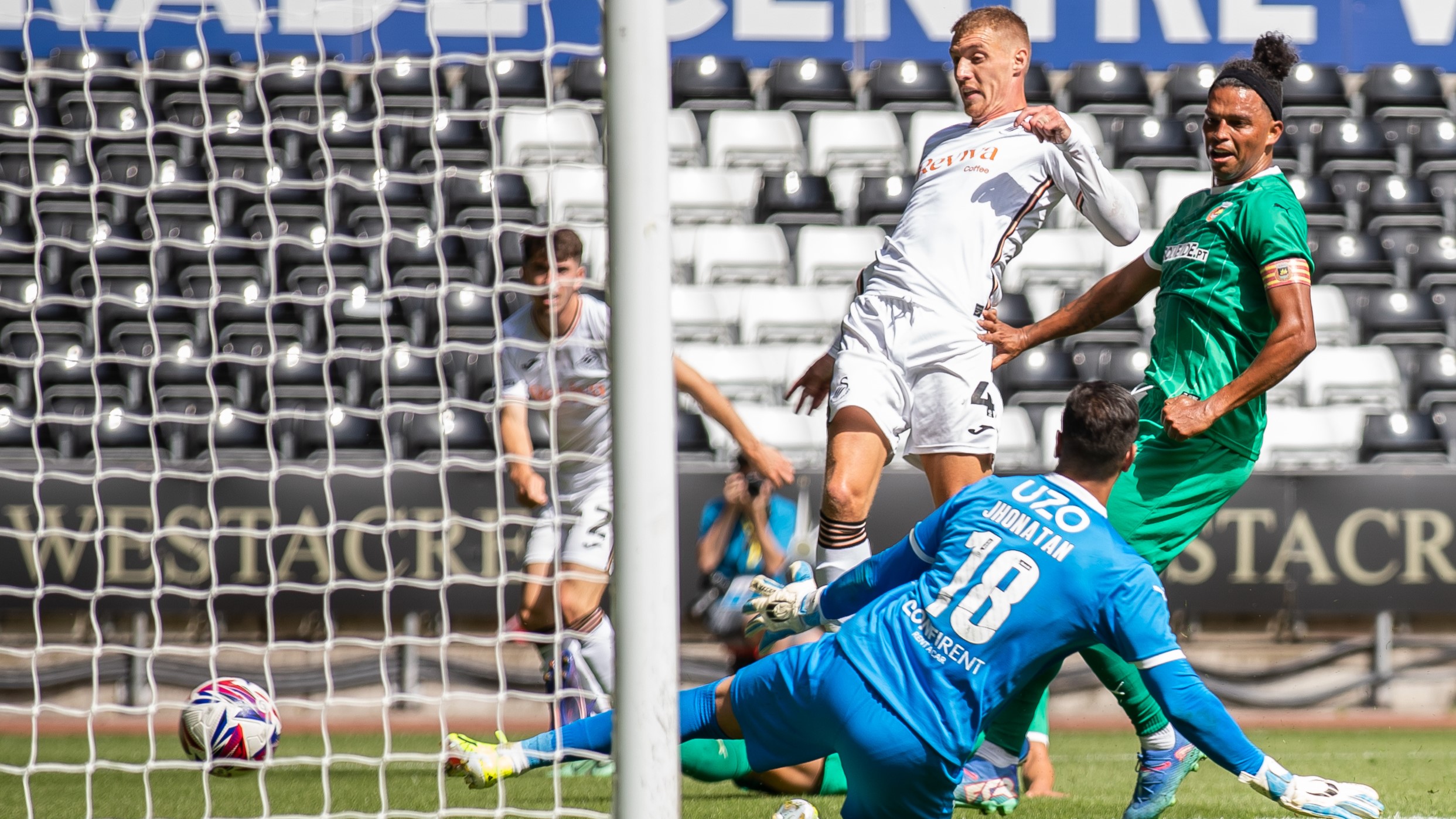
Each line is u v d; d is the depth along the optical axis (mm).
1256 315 13727
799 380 16531
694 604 27141
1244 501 27484
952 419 14812
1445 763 20734
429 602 27203
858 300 15438
